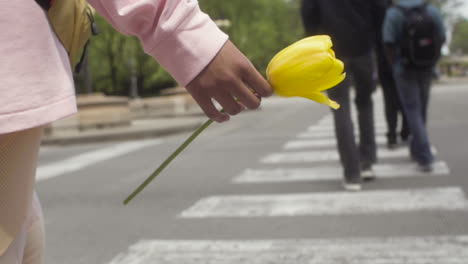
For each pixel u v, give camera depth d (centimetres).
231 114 107
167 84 3972
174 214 443
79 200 529
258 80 102
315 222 391
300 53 102
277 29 5053
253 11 3919
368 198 452
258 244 349
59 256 346
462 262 295
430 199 435
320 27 486
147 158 830
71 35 114
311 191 495
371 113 521
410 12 520
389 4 531
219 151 847
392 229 364
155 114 2028
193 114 2005
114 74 3603
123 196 535
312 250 331
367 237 350
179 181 595
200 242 361
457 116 1215
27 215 104
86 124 1443
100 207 490
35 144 101
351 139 482
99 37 3253
